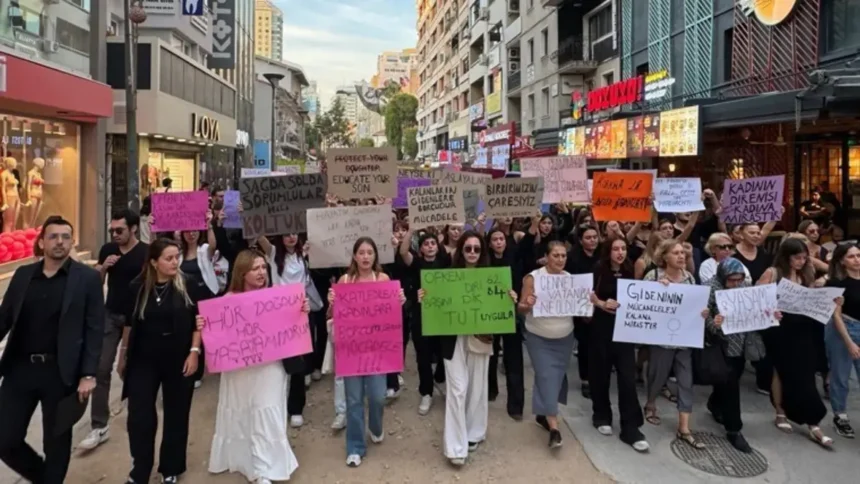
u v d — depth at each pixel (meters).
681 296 5.08
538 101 27.98
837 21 10.85
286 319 4.49
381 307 4.91
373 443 5.26
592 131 17.02
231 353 4.35
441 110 60.50
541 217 7.68
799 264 5.40
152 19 20.16
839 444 5.21
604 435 5.39
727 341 5.16
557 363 5.18
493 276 5.01
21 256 11.73
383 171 7.55
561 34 25.06
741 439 5.10
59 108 11.79
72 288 3.89
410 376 7.29
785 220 13.25
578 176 8.32
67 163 13.81
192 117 19.81
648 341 5.10
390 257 5.95
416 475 4.68
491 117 36.94
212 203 9.23
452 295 4.97
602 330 5.46
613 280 5.41
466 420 5.13
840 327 5.23
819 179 12.80
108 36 16.25
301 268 6.35
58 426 3.79
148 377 4.26
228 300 4.39
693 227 7.54
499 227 7.28
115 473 4.59
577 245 6.47
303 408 5.96
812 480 4.61
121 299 5.09
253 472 4.44
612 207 7.12
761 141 13.22
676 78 16.70
